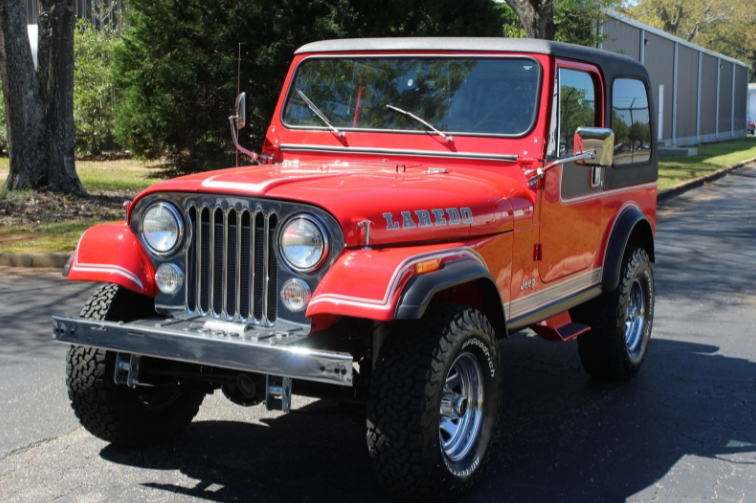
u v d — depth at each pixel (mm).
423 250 3307
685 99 39656
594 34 21250
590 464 3959
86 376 3695
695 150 30281
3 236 9820
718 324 6918
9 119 12898
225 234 3359
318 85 4730
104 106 21438
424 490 3236
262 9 15836
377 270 3064
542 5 14484
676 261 9883
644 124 5594
